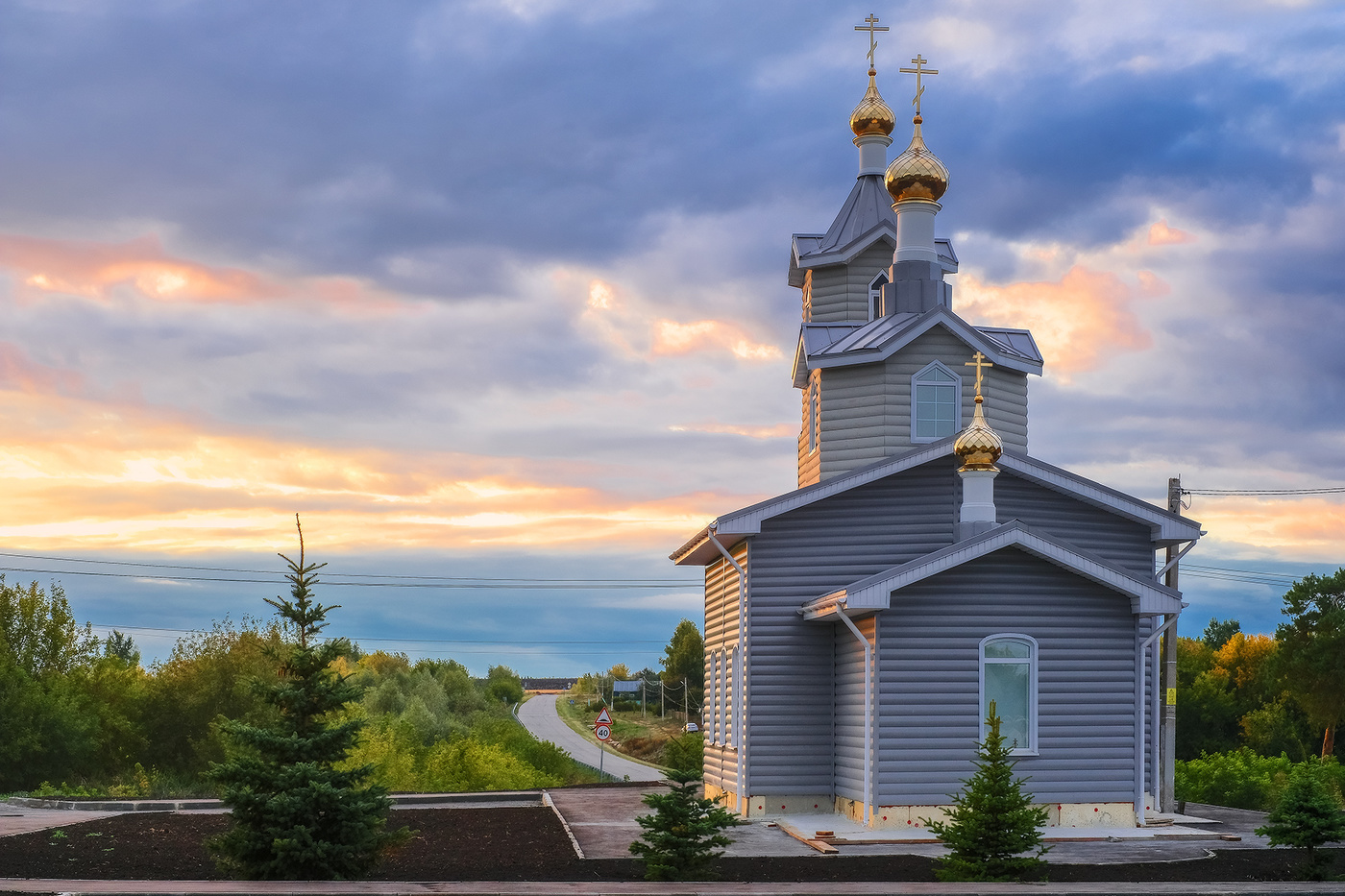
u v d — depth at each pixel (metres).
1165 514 24.50
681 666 113.94
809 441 28.72
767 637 24.03
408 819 23.19
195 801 27.00
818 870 17.00
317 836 14.14
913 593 21.86
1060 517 24.58
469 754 44.91
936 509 23.89
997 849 15.04
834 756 23.78
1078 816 21.75
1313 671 66.50
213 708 45.44
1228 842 20.59
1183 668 80.62
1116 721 22.06
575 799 27.39
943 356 26.44
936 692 21.69
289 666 14.77
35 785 42.31
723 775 25.62
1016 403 27.47
